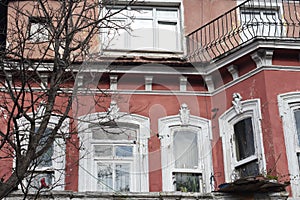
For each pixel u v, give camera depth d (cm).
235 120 1169
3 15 1253
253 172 1103
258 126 1116
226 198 952
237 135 1161
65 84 992
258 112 1127
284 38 1155
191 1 1361
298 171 1065
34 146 730
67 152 1066
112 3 1064
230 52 1190
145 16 1330
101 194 922
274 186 934
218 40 1277
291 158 1073
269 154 1080
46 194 907
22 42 843
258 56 1156
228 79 1214
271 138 1088
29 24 867
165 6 1352
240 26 1248
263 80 1144
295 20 1338
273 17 1353
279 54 1167
